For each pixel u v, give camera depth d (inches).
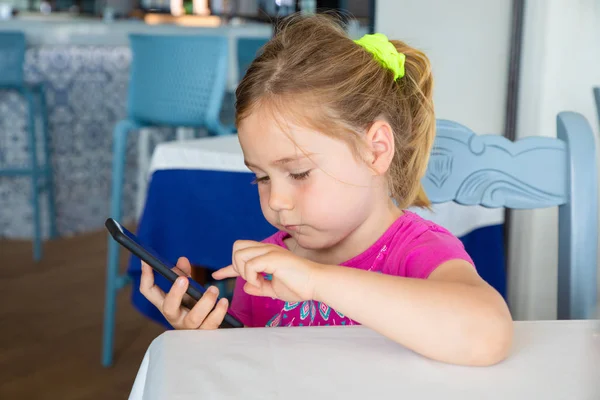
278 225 30.9
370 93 30.6
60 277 114.7
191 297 30.3
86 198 141.3
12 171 123.9
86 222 142.2
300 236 30.5
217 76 81.7
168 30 136.8
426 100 34.2
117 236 28.2
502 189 38.5
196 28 136.3
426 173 38.2
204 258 60.9
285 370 19.4
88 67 135.5
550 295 59.8
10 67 122.6
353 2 180.1
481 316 22.0
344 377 19.1
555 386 18.9
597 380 19.2
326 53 30.5
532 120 57.5
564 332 22.8
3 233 136.2
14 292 107.7
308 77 29.5
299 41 31.2
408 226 33.1
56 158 135.6
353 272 24.2
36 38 129.8
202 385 18.3
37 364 84.2
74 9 207.8
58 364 84.3
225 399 17.7
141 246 28.8
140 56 85.5
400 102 32.6
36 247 123.3
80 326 95.8
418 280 23.9
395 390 18.4
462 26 63.1
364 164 30.2
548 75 56.4
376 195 32.7
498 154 38.5
